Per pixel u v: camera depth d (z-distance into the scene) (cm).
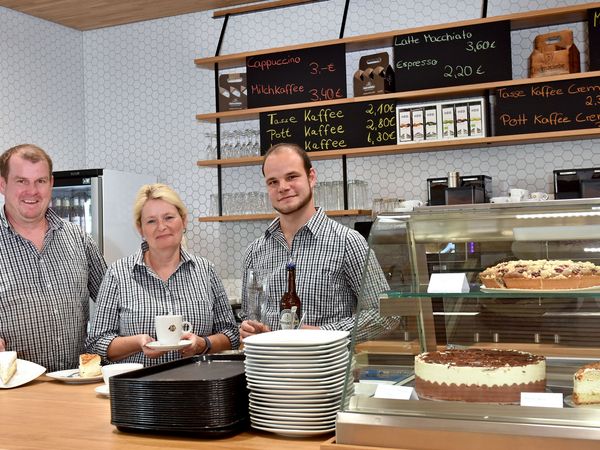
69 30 552
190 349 242
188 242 522
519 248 162
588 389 141
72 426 180
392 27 467
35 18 520
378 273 168
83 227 460
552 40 402
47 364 285
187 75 526
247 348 167
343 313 261
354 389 154
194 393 163
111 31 553
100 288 283
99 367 245
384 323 161
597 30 392
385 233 172
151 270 279
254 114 469
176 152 529
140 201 278
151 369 185
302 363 161
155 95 537
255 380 165
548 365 154
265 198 457
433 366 150
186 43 526
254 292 229
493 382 145
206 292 286
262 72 467
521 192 388
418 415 146
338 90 449
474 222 168
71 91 551
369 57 444
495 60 409
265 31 502
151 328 275
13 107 498
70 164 546
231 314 295
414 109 421
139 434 170
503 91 405
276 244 271
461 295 159
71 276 291
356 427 149
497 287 160
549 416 138
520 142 419
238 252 506
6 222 279
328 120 447
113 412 172
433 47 423
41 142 521
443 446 142
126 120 547
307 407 161
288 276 242
